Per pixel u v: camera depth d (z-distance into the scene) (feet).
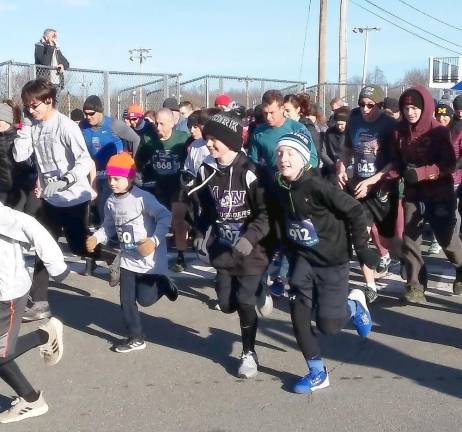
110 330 22.33
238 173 17.54
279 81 56.34
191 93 52.26
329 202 16.26
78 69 42.70
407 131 22.91
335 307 16.99
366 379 18.17
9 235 15.38
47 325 16.58
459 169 27.99
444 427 15.44
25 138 23.24
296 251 17.20
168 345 20.88
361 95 24.31
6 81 39.27
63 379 18.39
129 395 17.39
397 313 23.48
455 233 23.86
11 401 16.96
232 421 15.88
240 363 18.53
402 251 24.34
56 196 22.97
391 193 24.07
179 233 28.40
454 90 56.75
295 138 16.33
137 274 20.25
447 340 21.01
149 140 29.40
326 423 15.70
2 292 15.44
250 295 18.11
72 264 30.22
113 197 20.21
